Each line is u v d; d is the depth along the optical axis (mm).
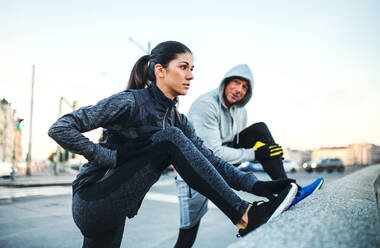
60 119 1058
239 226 1058
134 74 1440
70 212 4688
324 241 565
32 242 2887
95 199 1051
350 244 544
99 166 1161
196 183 1051
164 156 1096
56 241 2926
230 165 1378
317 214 824
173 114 1363
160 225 3762
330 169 28156
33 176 19016
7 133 70625
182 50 1298
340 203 1020
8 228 3508
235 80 2070
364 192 1449
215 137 2012
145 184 1099
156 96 1253
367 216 782
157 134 1138
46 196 7160
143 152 1099
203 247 2773
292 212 901
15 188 9836
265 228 692
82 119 1062
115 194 1050
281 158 1849
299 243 559
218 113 2086
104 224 1093
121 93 1185
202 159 1061
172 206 5402
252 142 1990
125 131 1187
